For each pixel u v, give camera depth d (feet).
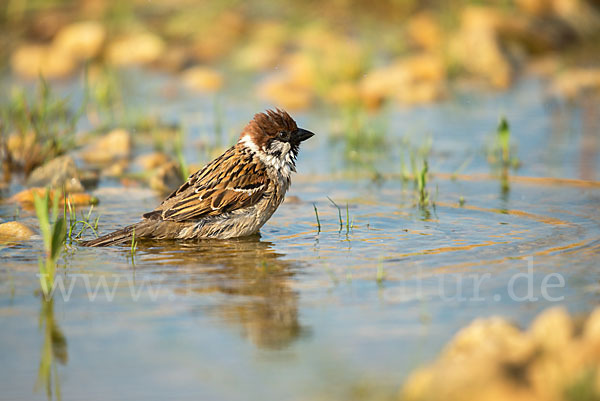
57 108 60.39
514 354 22.71
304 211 43.04
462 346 23.82
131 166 54.65
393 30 94.73
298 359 24.56
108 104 70.33
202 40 92.32
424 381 22.04
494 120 65.36
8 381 23.48
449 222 40.04
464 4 95.86
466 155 55.62
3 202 44.98
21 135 54.85
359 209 43.16
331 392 22.57
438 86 76.74
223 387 22.95
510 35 88.99
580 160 53.16
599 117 65.00
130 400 22.33
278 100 72.23
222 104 71.61
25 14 93.50
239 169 38.58
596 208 42.27
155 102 72.64
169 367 24.16
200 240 38.01
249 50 88.74
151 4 97.81
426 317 27.55
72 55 85.51
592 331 22.49
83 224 39.40
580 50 91.50
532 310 27.94
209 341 25.88
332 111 69.82
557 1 94.99
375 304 28.81
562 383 20.77
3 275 32.17
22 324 27.30
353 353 24.90
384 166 53.67
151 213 37.50
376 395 22.35
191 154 56.65
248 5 98.89
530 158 54.13
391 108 71.15
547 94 74.02
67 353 25.18
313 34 92.94
